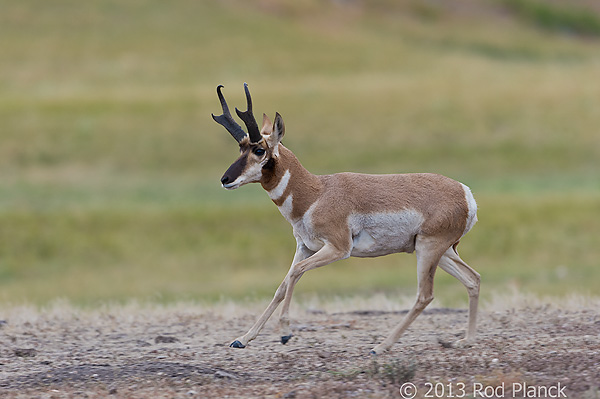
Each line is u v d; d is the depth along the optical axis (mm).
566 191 47781
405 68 91062
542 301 18344
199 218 41344
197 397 10688
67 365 12766
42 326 16516
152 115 63406
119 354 13664
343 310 18531
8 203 45000
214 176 54312
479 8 131750
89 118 62250
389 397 10461
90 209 43031
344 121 62500
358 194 13117
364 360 12656
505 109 64688
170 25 101938
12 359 13328
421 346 13641
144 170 55156
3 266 36000
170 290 31828
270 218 41500
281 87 73125
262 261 37125
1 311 19109
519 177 54250
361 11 121938
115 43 94125
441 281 32156
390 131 60875
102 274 35188
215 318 17359
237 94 69312
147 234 39719
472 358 12406
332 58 94500
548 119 62875
